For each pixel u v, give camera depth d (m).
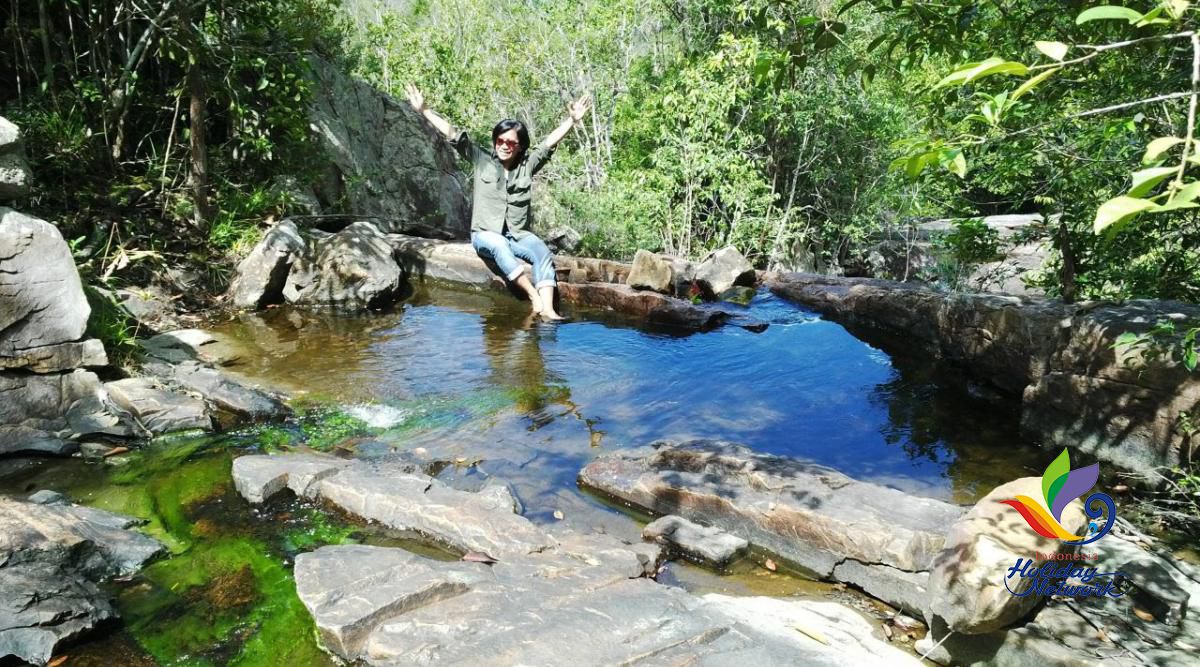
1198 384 4.06
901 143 1.91
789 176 18.12
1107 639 2.87
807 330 7.92
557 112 23.61
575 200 15.52
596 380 6.30
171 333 7.17
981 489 4.43
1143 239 5.79
